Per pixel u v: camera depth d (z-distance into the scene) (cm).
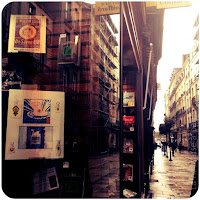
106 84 336
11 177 262
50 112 284
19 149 269
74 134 290
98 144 303
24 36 279
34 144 275
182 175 916
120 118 277
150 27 849
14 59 274
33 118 278
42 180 272
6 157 264
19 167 266
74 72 298
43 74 285
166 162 1470
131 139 564
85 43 313
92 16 326
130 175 538
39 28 287
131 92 582
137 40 561
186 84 4062
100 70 327
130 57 536
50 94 285
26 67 278
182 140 4241
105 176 299
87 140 293
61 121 287
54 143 282
